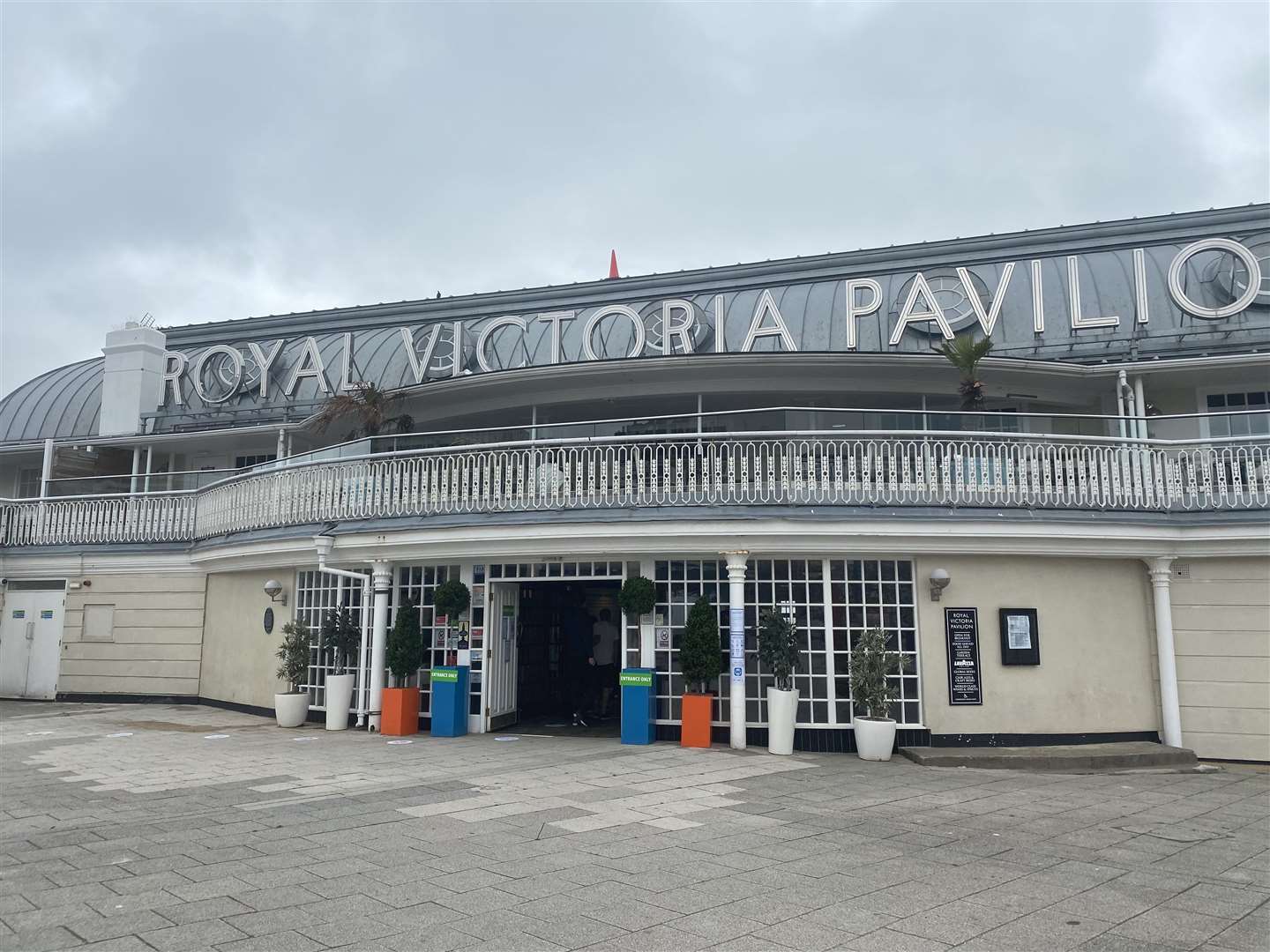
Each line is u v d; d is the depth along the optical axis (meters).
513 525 12.62
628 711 12.43
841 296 18.55
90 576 19.09
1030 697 12.20
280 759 11.18
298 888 5.95
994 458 12.20
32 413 23.69
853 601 12.46
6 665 19.34
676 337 18.12
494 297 22.08
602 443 12.59
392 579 14.32
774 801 8.91
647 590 12.45
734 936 5.14
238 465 21.34
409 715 13.46
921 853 7.01
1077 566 12.53
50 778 9.95
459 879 6.16
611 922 5.34
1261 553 12.02
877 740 11.48
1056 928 5.36
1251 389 15.83
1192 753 11.63
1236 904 5.86
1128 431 15.05
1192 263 16.86
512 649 14.54
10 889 5.90
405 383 19.44
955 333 16.84
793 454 12.23
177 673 18.23
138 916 5.39
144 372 21.91
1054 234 18.53
